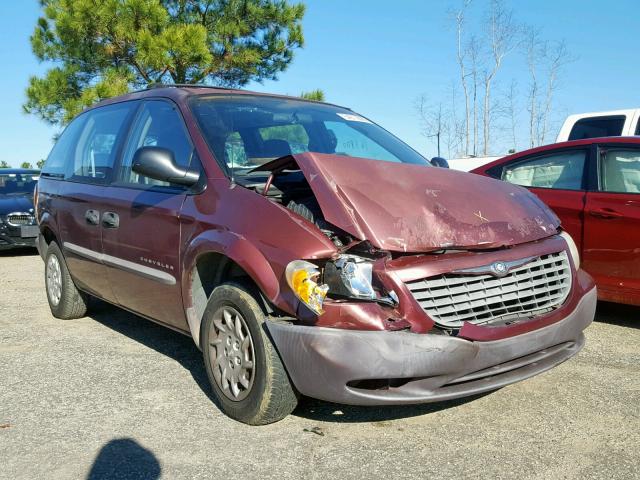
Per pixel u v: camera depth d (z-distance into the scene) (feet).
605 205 17.70
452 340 9.97
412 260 10.36
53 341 17.19
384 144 16.20
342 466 10.02
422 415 11.96
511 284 11.06
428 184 11.89
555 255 12.00
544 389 13.24
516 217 11.98
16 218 35.78
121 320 19.40
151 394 13.12
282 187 12.25
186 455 10.43
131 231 14.40
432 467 9.98
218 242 11.50
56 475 9.86
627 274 17.26
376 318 9.79
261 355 10.86
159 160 12.59
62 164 19.49
